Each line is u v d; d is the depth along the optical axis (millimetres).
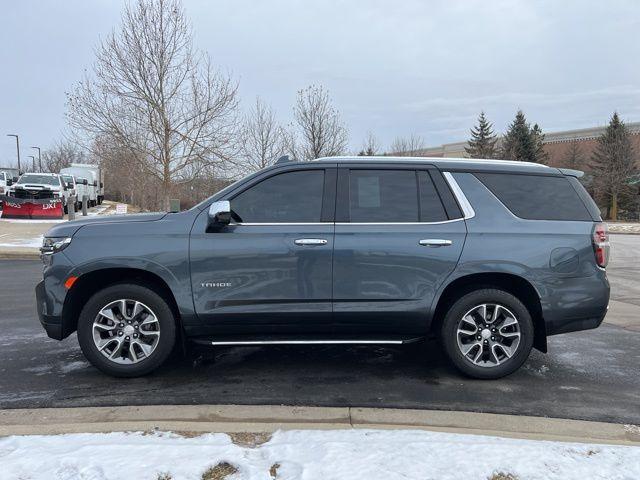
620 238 25781
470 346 4629
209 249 4438
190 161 17031
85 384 4523
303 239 4461
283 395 4309
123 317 4543
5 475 2814
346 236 4484
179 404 4086
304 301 4484
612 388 4609
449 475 2865
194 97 16953
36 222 22234
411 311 4523
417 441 3258
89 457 3002
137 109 16562
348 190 4621
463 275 4508
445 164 4754
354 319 4547
